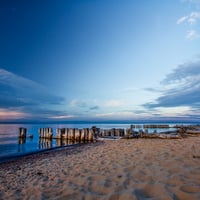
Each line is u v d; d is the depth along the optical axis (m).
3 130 42.81
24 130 22.67
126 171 4.46
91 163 5.82
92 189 3.46
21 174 5.36
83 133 18.84
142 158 5.83
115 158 6.27
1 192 3.74
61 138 20.92
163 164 4.82
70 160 6.89
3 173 5.71
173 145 8.37
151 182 3.53
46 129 22.53
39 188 3.77
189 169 4.15
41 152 11.51
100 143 13.70
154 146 8.55
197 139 11.00
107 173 4.44
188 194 2.85
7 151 13.69
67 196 3.19
